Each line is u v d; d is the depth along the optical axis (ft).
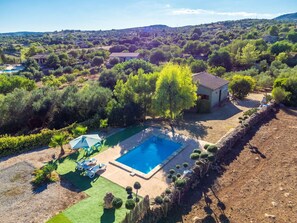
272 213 46.57
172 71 94.32
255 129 86.02
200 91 116.47
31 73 261.65
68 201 51.80
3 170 64.95
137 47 424.87
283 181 56.08
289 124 89.56
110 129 92.89
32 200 52.47
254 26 599.98
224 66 221.87
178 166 58.90
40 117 101.30
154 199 48.88
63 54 339.98
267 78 148.15
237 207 48.49
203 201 50.65
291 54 225.97
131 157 73.51
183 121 100.94
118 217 46.88
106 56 361.92
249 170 61.05
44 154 73.92
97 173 62.49
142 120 102.63
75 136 84.02
